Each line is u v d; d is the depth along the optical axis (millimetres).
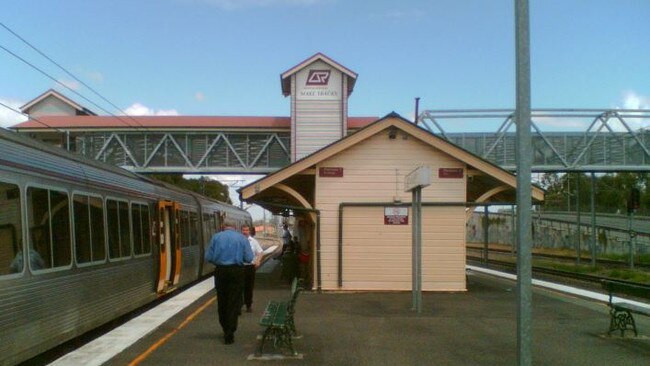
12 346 7484
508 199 21641
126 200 13070
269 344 9805
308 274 20516
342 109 34031
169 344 9844
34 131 37000
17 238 7781
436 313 13023
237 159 37219
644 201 65312
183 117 38031
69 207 9680
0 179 7441
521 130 6676
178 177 63969
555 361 8727
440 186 17500
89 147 37500
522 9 6695
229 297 9906
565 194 74188
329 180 17453
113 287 11773
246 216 40938
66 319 9305
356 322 11836
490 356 8969
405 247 17328
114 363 8531
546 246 58000
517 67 6691
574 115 34406
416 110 30969
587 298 16000
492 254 45719
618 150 35469
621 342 10062
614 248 45094
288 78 34500
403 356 8953
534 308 13891
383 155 17516
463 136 34844
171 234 17500
